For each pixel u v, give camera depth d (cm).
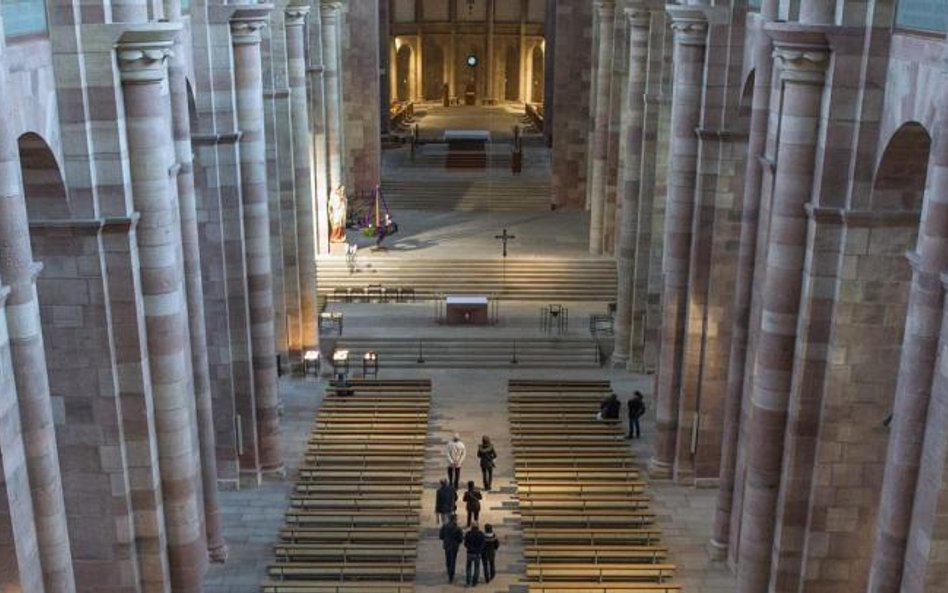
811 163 1662
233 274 2550
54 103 1529
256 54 2464
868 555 1798
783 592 1844
